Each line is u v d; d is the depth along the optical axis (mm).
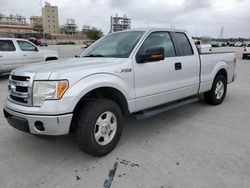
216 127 4348
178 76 4340
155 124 4547
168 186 2641
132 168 3006
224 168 2969
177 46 4430
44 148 3564
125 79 3455
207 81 5188
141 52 3744
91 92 3324
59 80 2832
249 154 3314
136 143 3717
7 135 4023
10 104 3145
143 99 3756
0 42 9266
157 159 3213
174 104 4473
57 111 2807
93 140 3113
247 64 16500
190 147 3551
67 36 110125
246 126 4383
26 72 3033
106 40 4379
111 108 3287
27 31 112500
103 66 3262
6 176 2855
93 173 2912
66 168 3029
